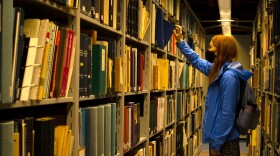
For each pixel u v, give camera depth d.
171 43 4.14
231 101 2.46
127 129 2.46
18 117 1.44
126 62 2.43
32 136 1.30
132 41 2.74
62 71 1.49
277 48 3.24
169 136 3.91
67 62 1.55
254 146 5.29
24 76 1.22
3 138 1.11
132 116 2.58
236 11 7.99
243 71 2.55
